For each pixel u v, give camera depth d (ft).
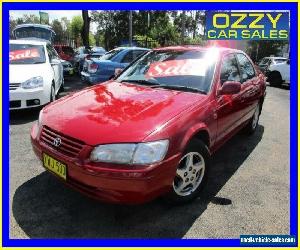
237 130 15.19
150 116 9.58
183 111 10.13
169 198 10.12
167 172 9.02
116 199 8.75
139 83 12.92
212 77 12.32
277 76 48.88
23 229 9.08
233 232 9.45
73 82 39.24
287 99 34.96
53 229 9.14
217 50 14.07
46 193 10.84
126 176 8.46
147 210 10.19
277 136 18.74
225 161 14.55
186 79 12.41
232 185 12.21
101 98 11.07
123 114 9.70
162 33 111.24
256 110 18.16
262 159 14.97
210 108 11.22
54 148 9.47
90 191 8.93
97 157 8.66
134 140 8.66
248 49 127.44
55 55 27.55
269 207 10.82
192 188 10.73
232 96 13.16
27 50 21.93
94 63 28.63
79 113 9.96
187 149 9.96
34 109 20.11
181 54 13.83
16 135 16.31
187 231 9.36
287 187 12.26
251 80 16.52
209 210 10.42
